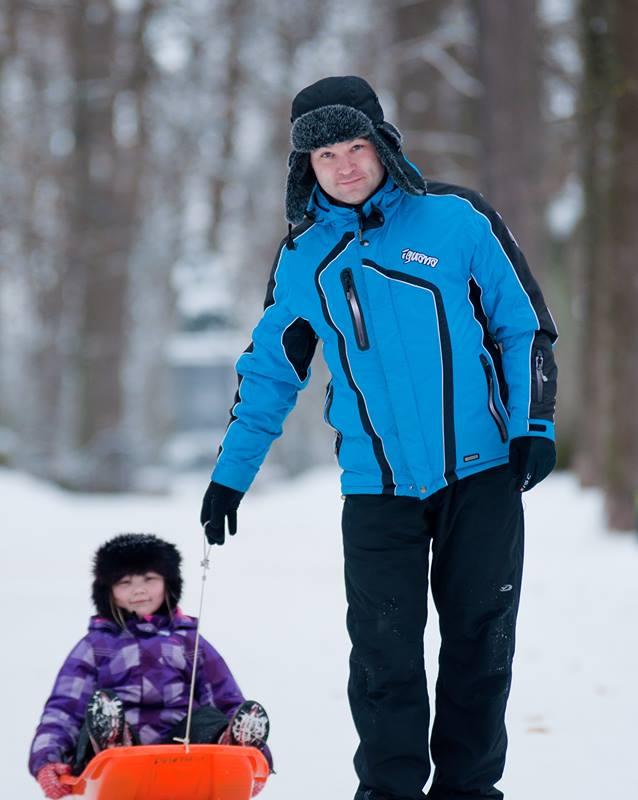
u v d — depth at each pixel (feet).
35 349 296.30
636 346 118.73
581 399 171.12
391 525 32.73
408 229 31.94
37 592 86.43
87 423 231.71
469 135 219.00
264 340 34.30
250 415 34.58
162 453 384.88
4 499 140.26
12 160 241.14
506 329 32.35
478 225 32.01
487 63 161.07
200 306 436.35
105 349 233.14
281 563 103.40
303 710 51.08
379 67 214.90
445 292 31.76
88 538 123.13
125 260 237.66
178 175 261.24
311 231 32.78
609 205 119.65
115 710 30.96
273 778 41.16
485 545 32.42
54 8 242.78
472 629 32.78
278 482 345.51
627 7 117.19
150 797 30.40
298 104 31.96
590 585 85.20
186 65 253.85
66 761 33.17
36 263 260.62
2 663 62.03
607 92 122.21
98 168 239.71
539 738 45.55
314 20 250.37
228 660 61.87
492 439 32.37
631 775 40.50
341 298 32.19
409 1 206.80
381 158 31.55
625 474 117.80
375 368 32.22
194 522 137.69
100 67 239.09
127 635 34.55
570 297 238.48
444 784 33.37
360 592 33.12
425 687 33.14
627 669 57.47
